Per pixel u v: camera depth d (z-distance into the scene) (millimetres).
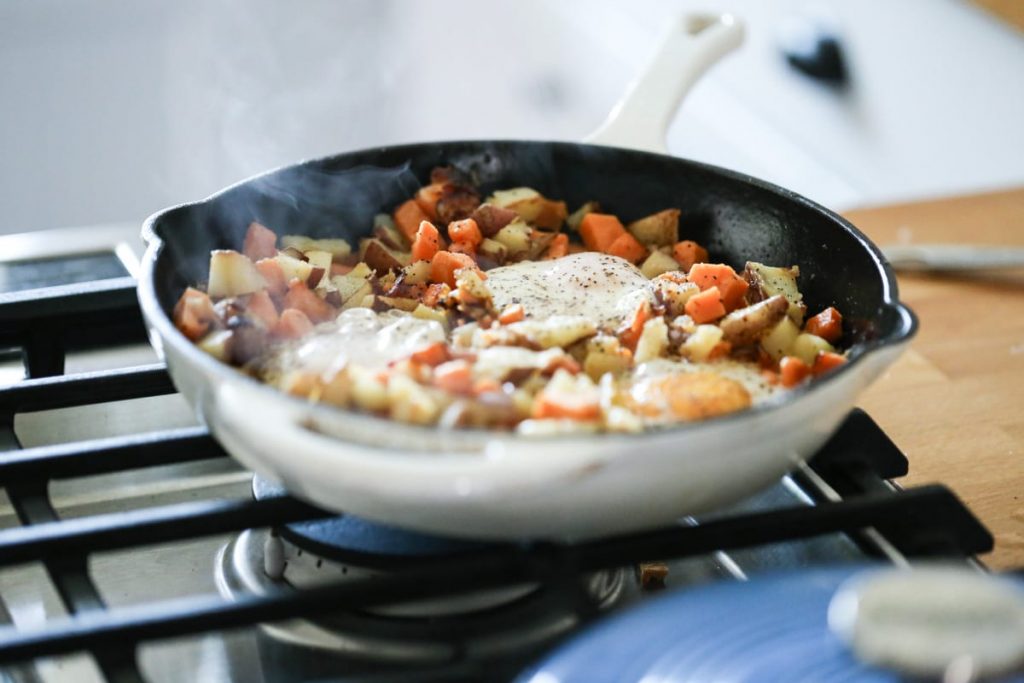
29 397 862
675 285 916
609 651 694
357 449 721
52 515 811
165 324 778
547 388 790
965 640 663
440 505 738
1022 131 1416
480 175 1021
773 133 1880
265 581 815
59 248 1089
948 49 1520
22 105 2025
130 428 931
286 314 866
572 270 956
